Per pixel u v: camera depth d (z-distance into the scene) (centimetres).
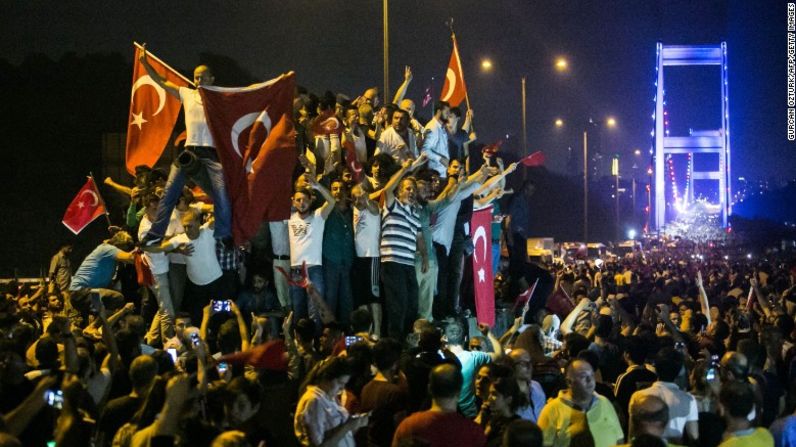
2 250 3441
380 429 845
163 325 1291
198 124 1226
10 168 3797
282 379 985
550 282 1842
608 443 783
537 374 1027
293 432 960
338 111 1540
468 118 1872
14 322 1088
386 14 2372
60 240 3600
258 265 1397
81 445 722
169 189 1227
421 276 1380
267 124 1223
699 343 1321
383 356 874
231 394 743
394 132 1521
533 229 11200
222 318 1147
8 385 796
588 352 955
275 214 1220
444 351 967
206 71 1238
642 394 741
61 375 823
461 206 1497
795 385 1077
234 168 1211
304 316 1309
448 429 722
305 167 1298
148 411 723
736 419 777
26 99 4044
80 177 3912
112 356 902
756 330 1581
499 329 1673
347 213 1339
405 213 1304
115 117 4075
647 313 1869
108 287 1450
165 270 1299
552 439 786
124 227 1470
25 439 755
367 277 1351
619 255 7894
